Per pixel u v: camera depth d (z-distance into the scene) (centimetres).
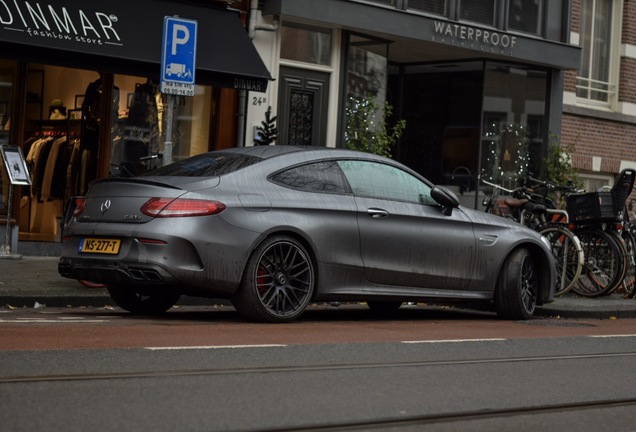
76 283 1220
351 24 1794
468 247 1120
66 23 1463
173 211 930
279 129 1778
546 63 2116
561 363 802
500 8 2039
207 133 1738
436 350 830
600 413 612
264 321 977
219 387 611
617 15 2344
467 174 2120
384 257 1049
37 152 1598
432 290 1094
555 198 2111
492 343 898
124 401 557
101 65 1480
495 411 592
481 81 2103
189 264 928
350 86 1869
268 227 962
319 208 1002
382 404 589
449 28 1931
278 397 591
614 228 1448
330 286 1011
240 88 1605
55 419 508
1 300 1087
